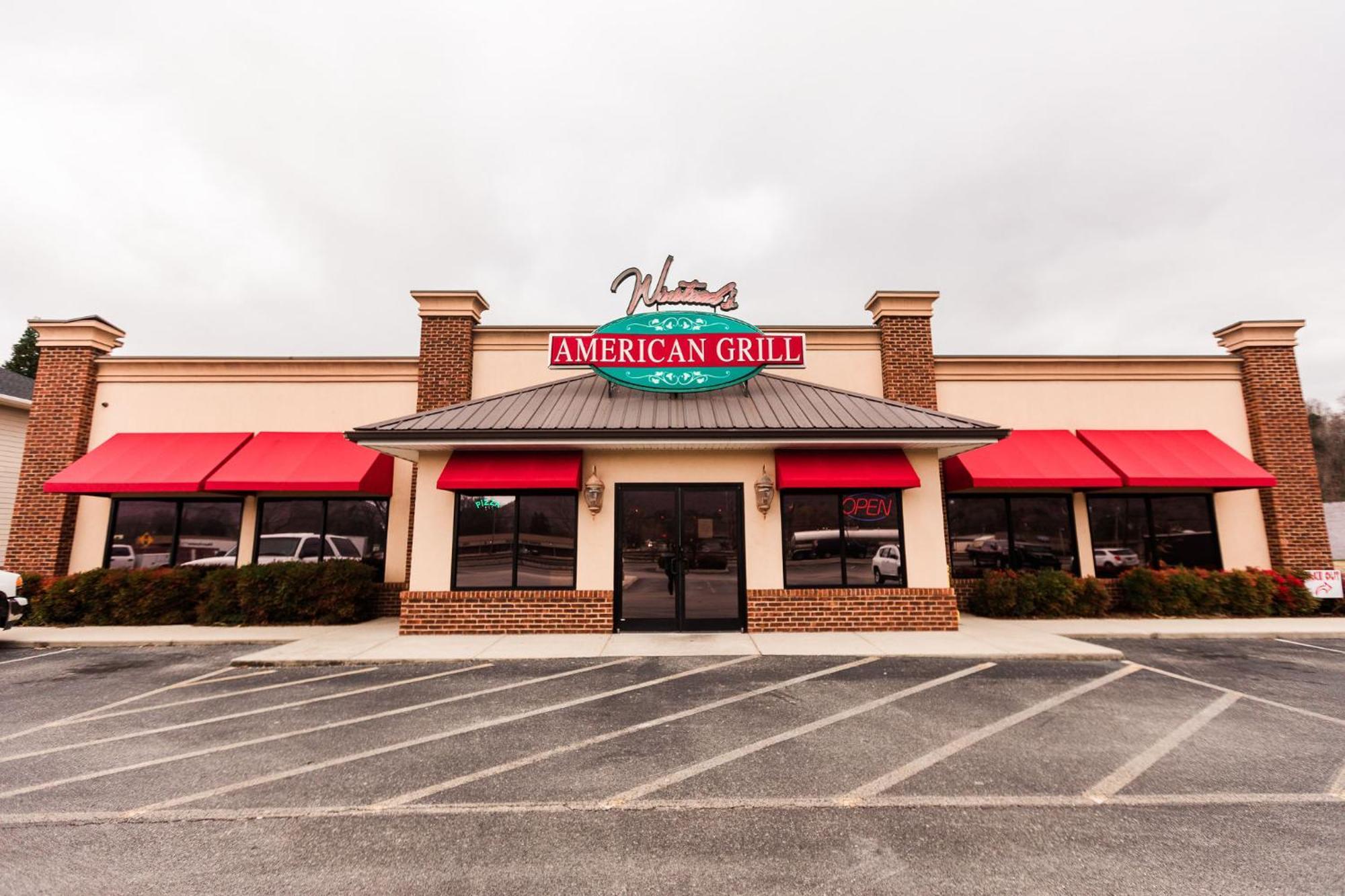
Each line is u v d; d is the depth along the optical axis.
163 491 12.31
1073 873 3.65
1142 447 13.76
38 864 3.78
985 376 14.51
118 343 14.72
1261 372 14.49
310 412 14.07
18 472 17.56
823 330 14.37
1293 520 13.90
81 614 12.16
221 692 7.61
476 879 3.63
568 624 10.88
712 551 11.20
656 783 4.95
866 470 10.95
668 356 12.26
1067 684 7.74
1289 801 4.61
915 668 8.47
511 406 11.84
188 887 3.54
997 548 13.79
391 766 5.30
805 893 3.46
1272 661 9.02
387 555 13.50
